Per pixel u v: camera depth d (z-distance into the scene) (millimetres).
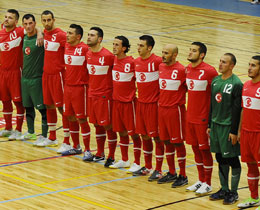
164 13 34656
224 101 11609
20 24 30031
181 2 38969
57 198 12086
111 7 36219
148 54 12922
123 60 13305
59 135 16516
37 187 12695
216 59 24156
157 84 12938
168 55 12422
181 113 12672
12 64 15578
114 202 11906
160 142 13164
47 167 13984
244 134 11406
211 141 11938
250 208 11617
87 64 13891
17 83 15672
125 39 13211
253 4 38406
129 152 15188
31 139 16031
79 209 11500
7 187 12648
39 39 14891
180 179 12898
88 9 35188
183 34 28812
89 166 14164
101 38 13641
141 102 13078
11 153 14898
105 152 15188
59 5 36219
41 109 15414
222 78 11727
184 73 12500
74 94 14281
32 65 15133
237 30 30141
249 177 11617
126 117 13484
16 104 15898
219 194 12078
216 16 34031
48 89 14969
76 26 14086
